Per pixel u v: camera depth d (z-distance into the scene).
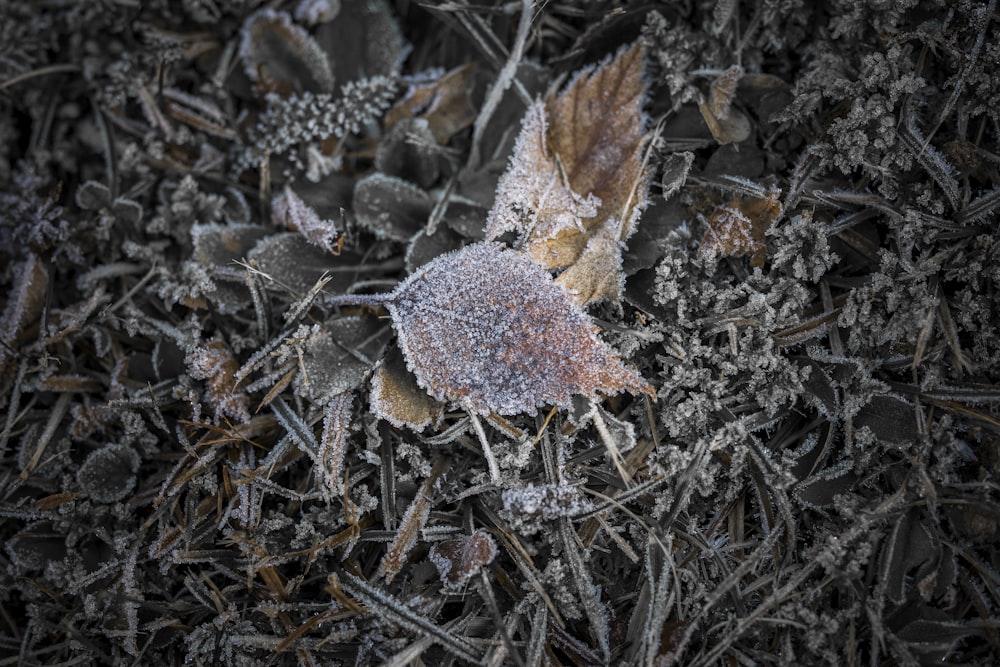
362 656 0.28
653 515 0.28
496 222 0.29
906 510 0.28
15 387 0.30
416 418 0.28
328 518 0.28
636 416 0.29
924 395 0.28
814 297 0.29
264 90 0.31
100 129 0.31
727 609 0.28
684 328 0.29
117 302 0.30
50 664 0.29
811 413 0.29
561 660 0.28
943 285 0.29
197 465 0.29
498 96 0.30
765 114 0.30
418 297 0.28
